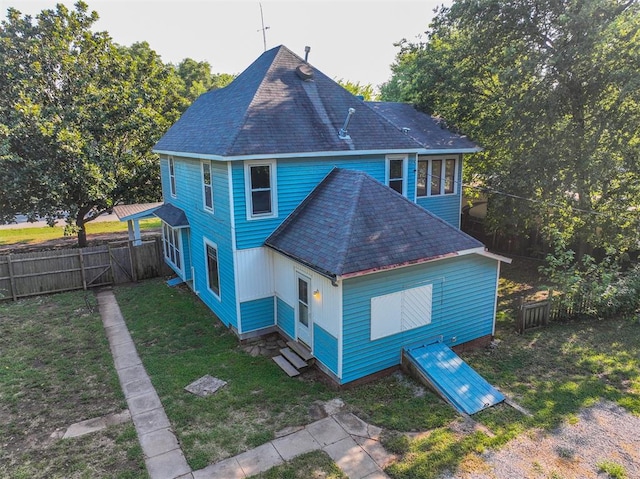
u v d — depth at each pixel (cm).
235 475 621
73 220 1834
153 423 752
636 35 1236
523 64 1354
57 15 1773
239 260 1034
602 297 1172
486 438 691
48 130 1525
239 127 1006
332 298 828
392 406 789
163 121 2048
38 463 652
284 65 1234
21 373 927
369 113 1253
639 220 1361
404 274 878
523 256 1814
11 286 1397
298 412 775
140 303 1367
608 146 1341
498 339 1082
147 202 2016
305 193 1100
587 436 697
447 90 1719
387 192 1005
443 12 1653
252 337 1091
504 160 1622
